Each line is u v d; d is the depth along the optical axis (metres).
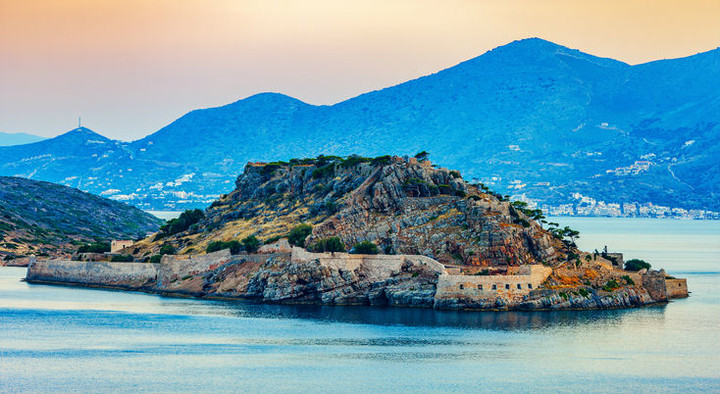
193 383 192.38
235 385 190.75
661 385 193.50
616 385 193.12
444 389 188.62
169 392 186.00
